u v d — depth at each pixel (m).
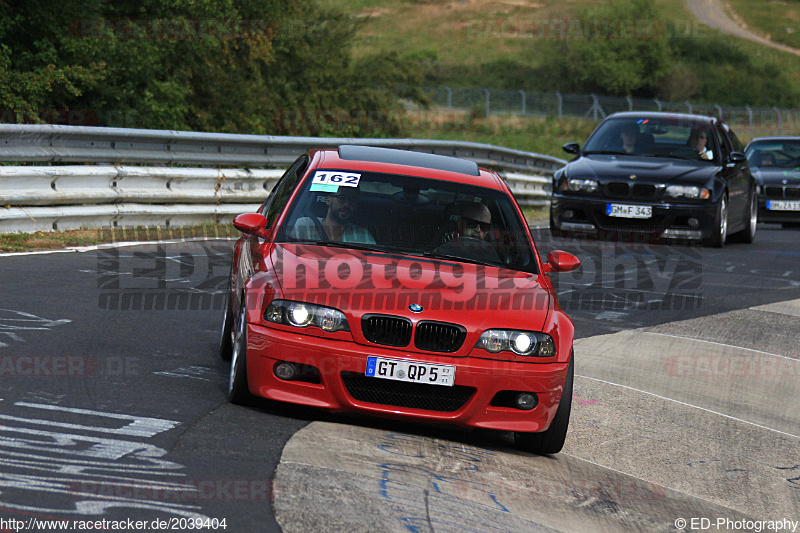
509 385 18.78
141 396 19.33
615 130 58.12
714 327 35.97
